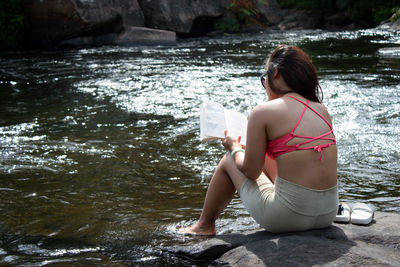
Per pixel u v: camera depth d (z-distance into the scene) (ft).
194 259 8.41
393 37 44.09
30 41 44.29
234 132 8.89
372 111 19.40
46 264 8.36
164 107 21.43
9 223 10.33
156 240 9.30
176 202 11.66
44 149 15.88
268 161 8.96
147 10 50.90
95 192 12.32
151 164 14.57
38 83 27.32
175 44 45.57
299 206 7.70
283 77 8.09
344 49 37.50
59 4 42.80
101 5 44.73
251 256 7.57
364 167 13.75
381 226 8.54
